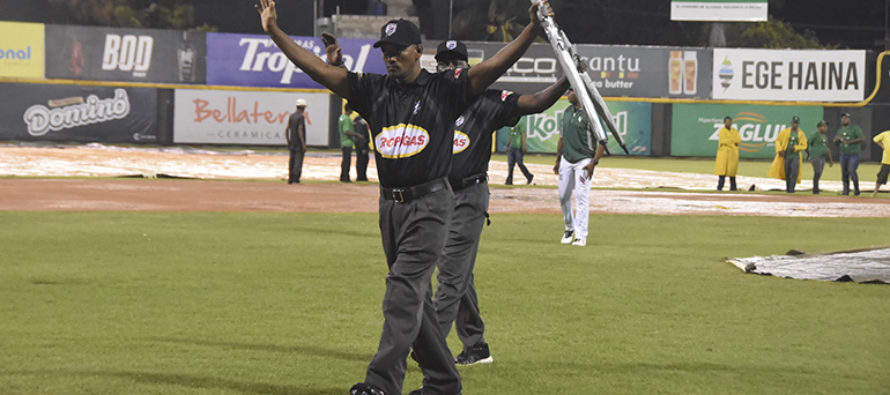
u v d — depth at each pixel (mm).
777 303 14305
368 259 18625
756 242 23375
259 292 14625
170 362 10102
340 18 80062
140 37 69250
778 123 77625
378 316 12883
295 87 71750
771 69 76750
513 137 44844
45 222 24141
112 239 20984
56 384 9125
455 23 110500
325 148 72875
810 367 10328
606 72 76000
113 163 52750
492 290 15281
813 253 19891
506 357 10711
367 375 8031
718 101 76688
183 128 70375
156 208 29172
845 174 43031
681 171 61719
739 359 10672
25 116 67688
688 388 9430
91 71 68625
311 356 10516
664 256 20031
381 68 71375
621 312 13484
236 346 10930
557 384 9555
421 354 8547
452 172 10070
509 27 111250
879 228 27578
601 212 31672
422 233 8227
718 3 85000
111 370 9703
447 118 8281
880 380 9781
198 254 18875
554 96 8805
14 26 67062
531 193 39750
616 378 9797
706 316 13242
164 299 13883
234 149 71750
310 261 18203
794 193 44656
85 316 12539
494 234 24062
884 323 12812
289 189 38656
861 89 76875
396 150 8234
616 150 77938
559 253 20234
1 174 42500
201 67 70250
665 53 76062
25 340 11031
